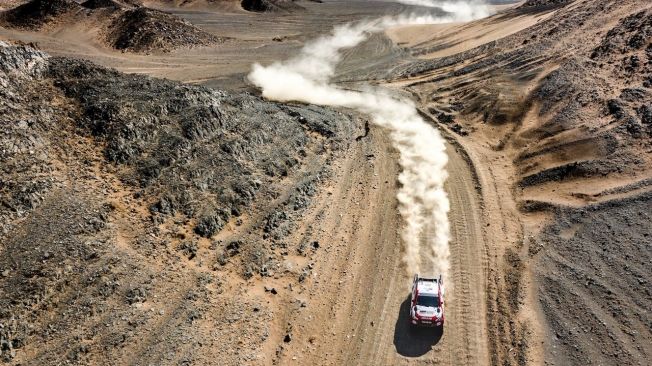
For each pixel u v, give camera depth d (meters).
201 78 52.78
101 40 62.81
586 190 26.97
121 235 20.34
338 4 106.62
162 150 24.28
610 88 33.41
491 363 19.30
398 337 20.53
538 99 37.88
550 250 24.14
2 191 18.94
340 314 21.55
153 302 18.89
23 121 21.53
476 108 40.72
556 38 45.72
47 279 17.38
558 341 19.61
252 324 19.81
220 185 25.12
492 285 23.11
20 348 15.75
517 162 32.97
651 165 26.25
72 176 21.28
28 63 24.48
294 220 26.16
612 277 21.47
